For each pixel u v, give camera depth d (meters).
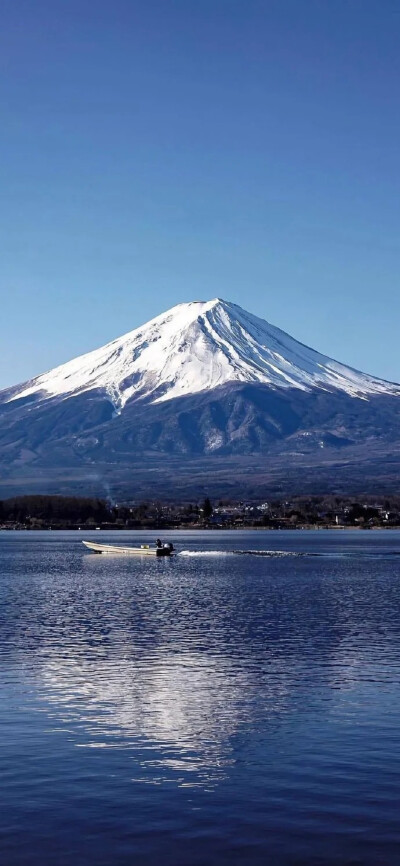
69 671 51.12
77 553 189.38
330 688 46.53
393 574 124.88
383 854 27.20
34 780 32.72
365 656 55.91
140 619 75.06
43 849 27.53
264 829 28.78
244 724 39.53
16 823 29.20
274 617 76.19
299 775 33.16
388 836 28.27
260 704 43.12
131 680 48.66
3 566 148.00
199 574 127.38
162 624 71.69
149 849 27.56
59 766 34.12
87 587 107.25
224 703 43.28
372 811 29.95
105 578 121.81
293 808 30.27
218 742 36.97
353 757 35.03
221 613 79.25
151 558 169.25
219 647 59.59
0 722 39.94
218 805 30.53
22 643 61.41
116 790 31.80
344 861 26.88
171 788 32.00
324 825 29.02
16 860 26.89
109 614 78.75
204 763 34.47
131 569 139.25
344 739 37.28
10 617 76.56
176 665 53.09
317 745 36.53
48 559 167.62
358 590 101.31
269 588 104.56
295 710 41.91
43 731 38.56
